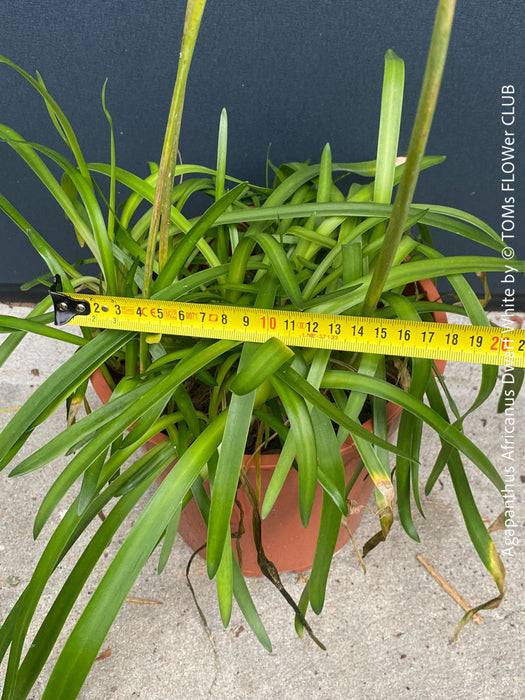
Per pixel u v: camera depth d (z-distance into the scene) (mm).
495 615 382
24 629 211
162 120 436
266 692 352
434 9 371
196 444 237
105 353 259
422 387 264
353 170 359
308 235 323
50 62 405
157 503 225
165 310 259
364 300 258
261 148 449
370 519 431
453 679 357
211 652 368
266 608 385
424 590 394
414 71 402
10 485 447
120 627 377
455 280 284
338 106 421
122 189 476
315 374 261
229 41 386
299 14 373
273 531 338
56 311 259
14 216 285
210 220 278
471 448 241
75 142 291
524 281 530
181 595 393
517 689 352
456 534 422
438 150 450
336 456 248
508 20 376
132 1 372
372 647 370
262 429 290
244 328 256
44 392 248
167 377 246
